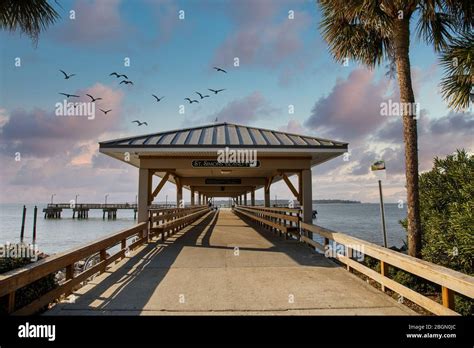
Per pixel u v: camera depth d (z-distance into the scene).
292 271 6.56
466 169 7.08
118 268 6.80
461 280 3.33
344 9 6.43
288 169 11.03
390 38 6.82
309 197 10.95
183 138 10.38
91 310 4.37
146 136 10.42
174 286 5.48
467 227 5.50
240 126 12.28
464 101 5.56
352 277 6.09
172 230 12.70
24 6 4.48
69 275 4.98
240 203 41.78
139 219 10.66
